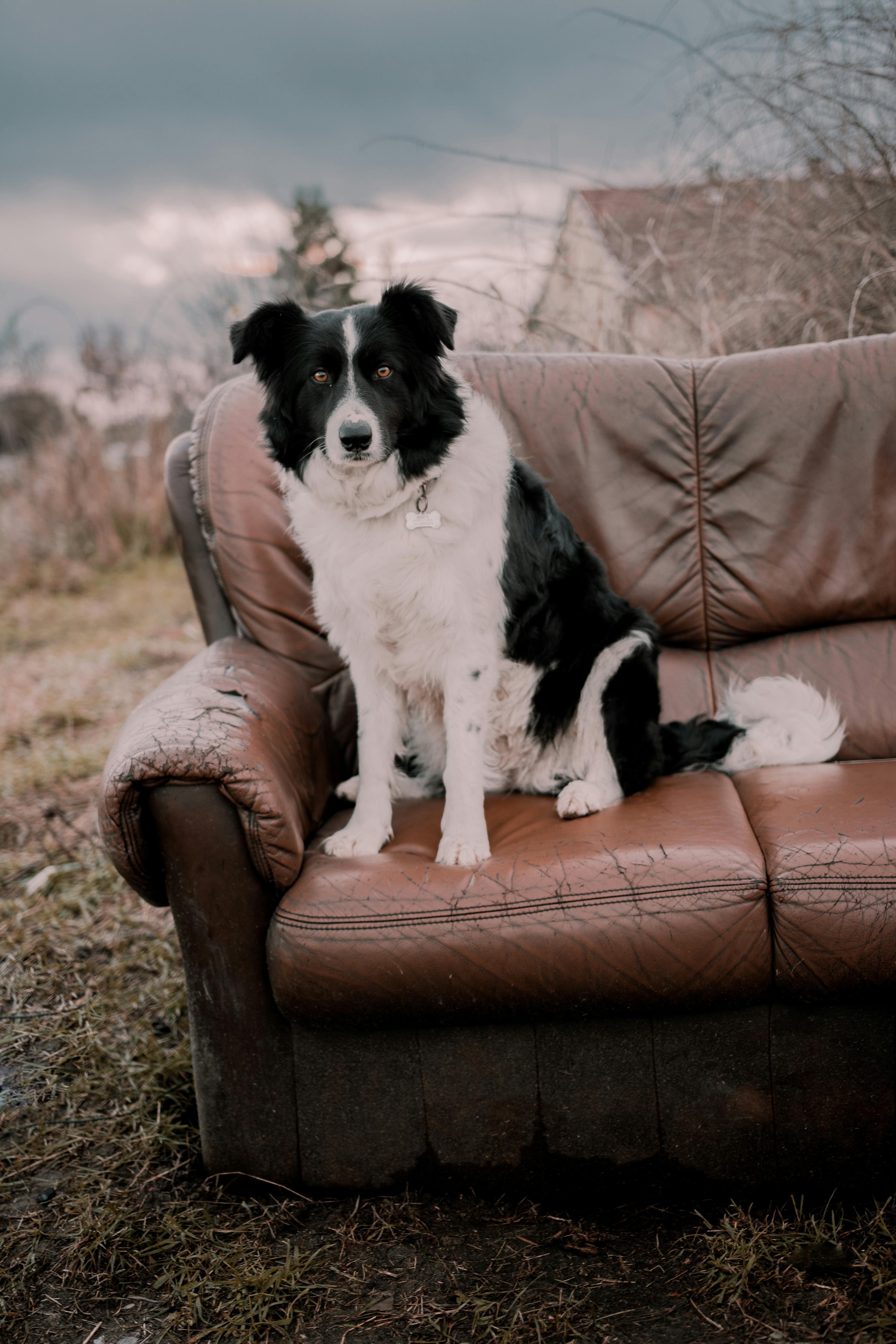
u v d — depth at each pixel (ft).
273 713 6.45
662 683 8.26
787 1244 5.09
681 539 8.27
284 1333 4.82
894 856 5.11
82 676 17.72
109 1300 5.12
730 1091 5.41
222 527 7.94
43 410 28.30
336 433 6.40
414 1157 5.68
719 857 5.24
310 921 5.24
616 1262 5.15
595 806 6.46
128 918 9.40
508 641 7.17
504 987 5.14
